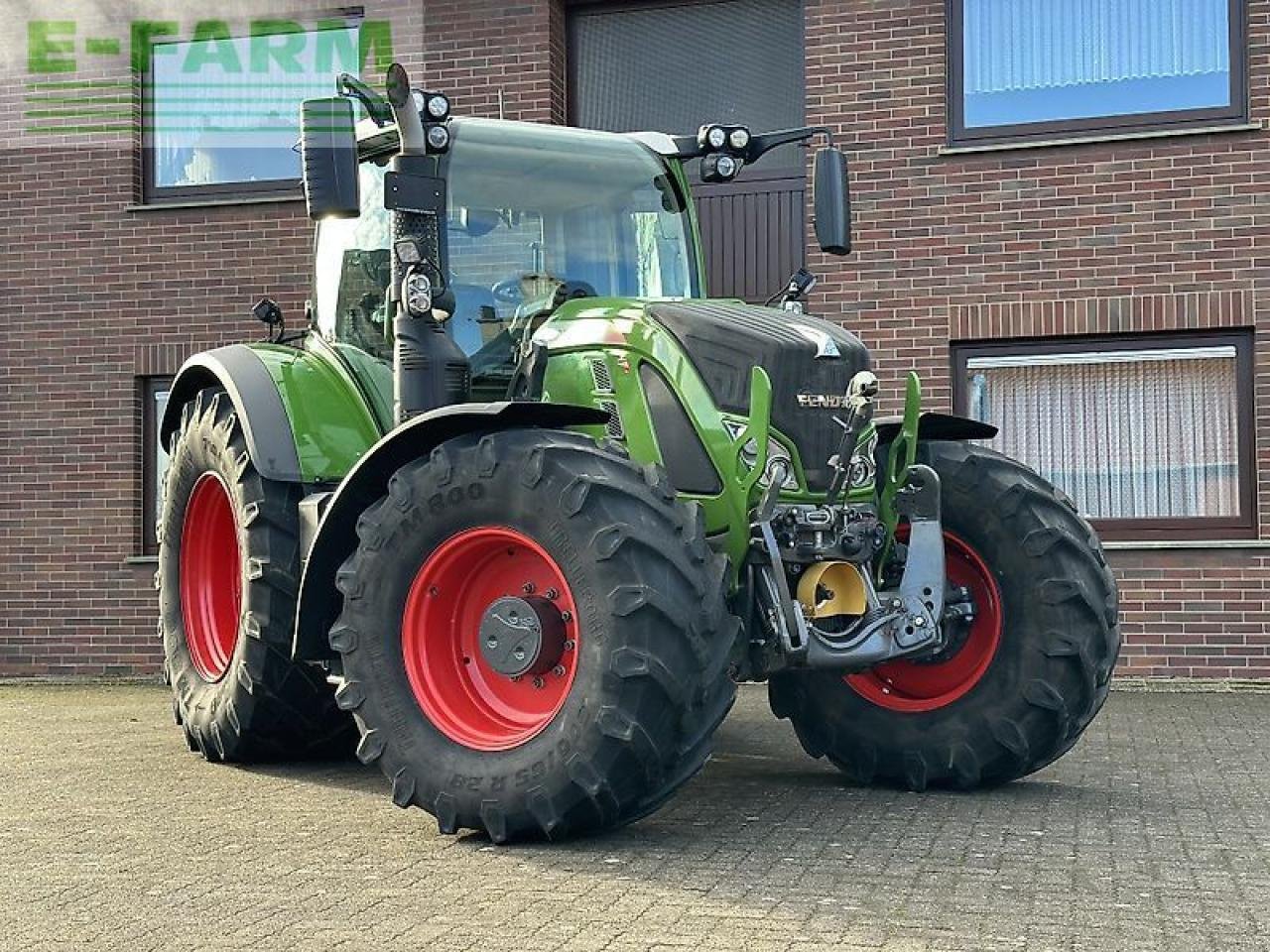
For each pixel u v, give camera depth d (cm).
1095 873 450
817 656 540
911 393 580
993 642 599
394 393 606
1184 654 1008
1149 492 1038
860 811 558
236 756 685
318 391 665
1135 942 374
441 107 570
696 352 555
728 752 729
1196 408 1030
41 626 1202
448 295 575
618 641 474
